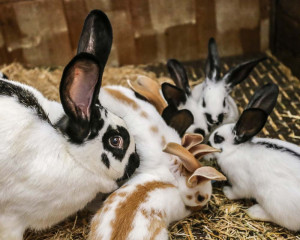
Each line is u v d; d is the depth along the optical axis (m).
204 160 0.84
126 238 0.61
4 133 0.60
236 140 0.73
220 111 0.84
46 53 1.14
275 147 0.71
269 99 0.75
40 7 1.08
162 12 1.12
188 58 1.19
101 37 0.61
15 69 1.09
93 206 0.74
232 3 1.13
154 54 1.18
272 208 0.68
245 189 0.73
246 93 1.03
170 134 0.76
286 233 0.69
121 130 0.63
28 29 1.10
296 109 0.96
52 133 0.62
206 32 1.16
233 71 0.87
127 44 1.15
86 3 1.09
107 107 0.75
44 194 0.63
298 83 1.04
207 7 1.12
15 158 0.60
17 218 0.64
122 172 0.66
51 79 1.07
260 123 0.71
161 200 0.65
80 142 0.61
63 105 0.55
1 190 0.61
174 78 0.89
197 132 0.82
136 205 0.63
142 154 0.72
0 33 1.09
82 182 0.64
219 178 0.63
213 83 0.88
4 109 0.61
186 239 0.69
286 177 0.67
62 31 1.12
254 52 1.19
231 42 1.18
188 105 0.85
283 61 1.12
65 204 0.65
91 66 0.53
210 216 0.73
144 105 0.78
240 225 0.72
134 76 1.10
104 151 0.63
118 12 1.11
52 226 0.73
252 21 1.15
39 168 0.61
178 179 0.70
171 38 1.16
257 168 0.70
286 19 1.07
